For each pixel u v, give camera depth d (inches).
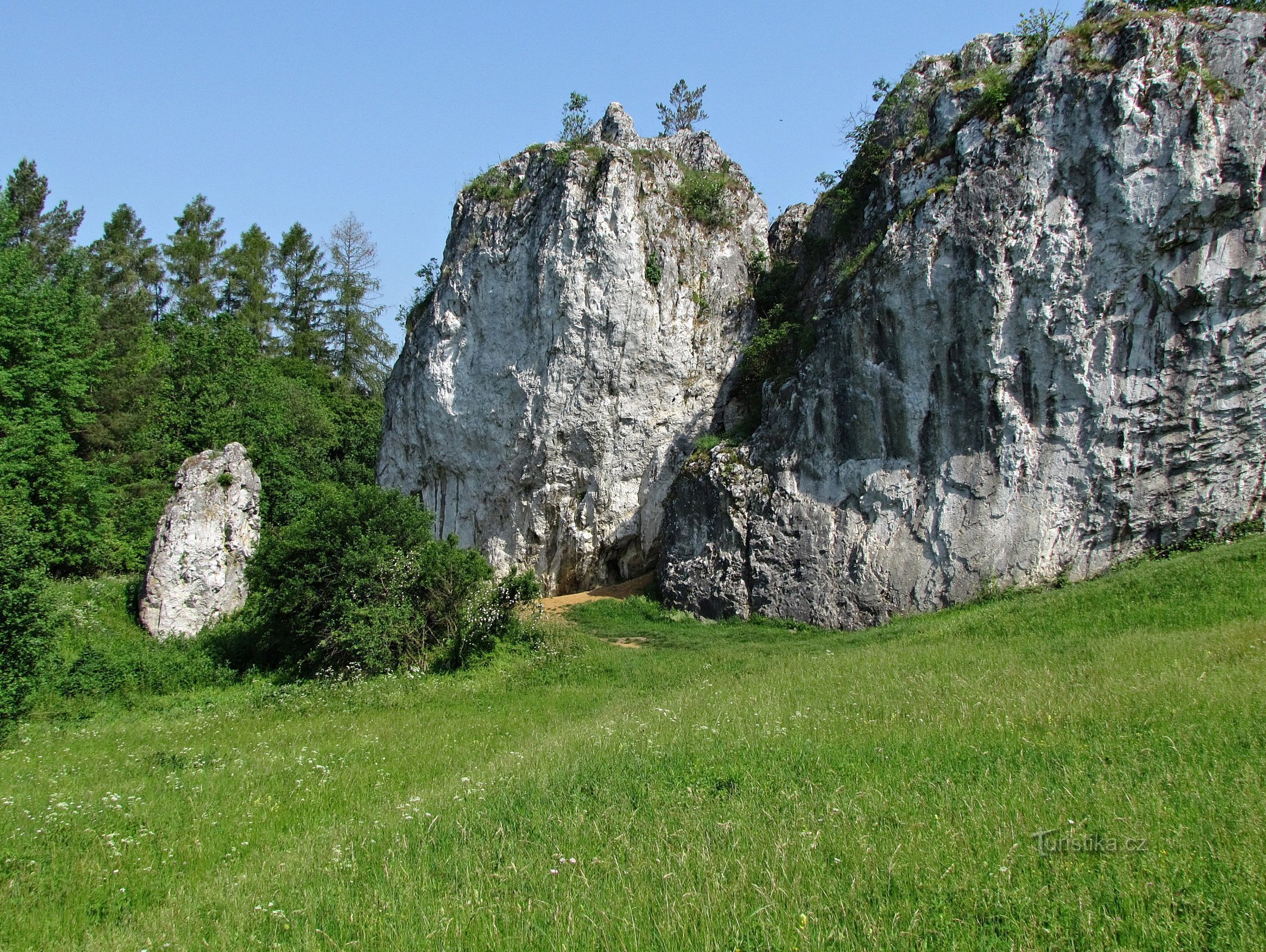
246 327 1991.9
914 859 242.7
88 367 1392.7
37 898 295.9
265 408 1589.6
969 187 915.4
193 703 791.1
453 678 762.8
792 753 364.5
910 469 936.3
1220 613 583.2
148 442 1450.5
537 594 883.4
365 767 458.3
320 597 874.1
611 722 500.4
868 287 975.0
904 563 914.1
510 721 576.1
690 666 744.3
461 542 1326.3
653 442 1241.4
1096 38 892.6
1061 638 595.2
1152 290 841.5
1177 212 825.5
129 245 2124.8
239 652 952.9
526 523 1270.9
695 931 214.2
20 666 680.4
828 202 1253.7
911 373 939.3
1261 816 247.6
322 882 278.7
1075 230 864.9
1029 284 876.0
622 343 1226.0
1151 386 839.7
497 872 265.6
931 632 723.4
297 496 1488.7
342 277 2241.6
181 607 1061.1
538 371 1248.2
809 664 653.3
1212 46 849.5
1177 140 827.4
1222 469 829.8
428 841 304.7
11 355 1240.8
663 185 1305.4
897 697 462.6
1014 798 279.9
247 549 1130.0
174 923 261.3
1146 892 214.5
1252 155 813.2
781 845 255.9
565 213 1243.8
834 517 970.7
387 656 821.2
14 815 384.2
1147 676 428.5
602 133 1392.7
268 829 360.8
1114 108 850.1
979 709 407.8
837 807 287.7
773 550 1001.5
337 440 1804.9
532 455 1250.0
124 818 375.6
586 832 291.9
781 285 1280.8
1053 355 868.6
